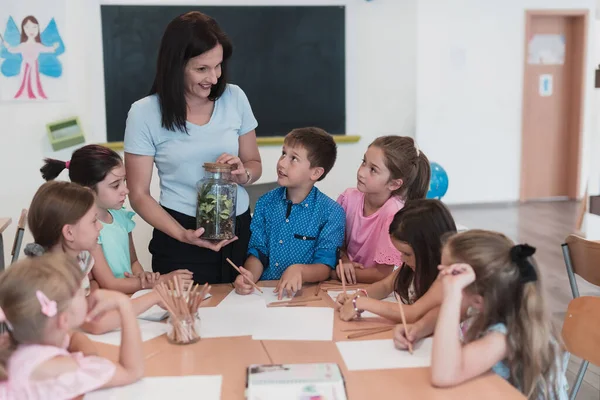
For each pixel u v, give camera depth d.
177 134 1.90
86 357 1.25
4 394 1.15
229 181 1.87
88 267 1.81
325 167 2.09
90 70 4.27
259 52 4.73
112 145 4.39
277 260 2.10
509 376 1.38
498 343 1.32
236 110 2.01
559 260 4.66
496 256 1.36
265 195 2.17
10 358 1.19
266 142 4.80
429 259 1.65
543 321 1.38
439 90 6.63
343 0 4.73
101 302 1.28
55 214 1.62
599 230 4.24
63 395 1.16
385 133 4.94
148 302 1.60
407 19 4.81
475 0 6.51
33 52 4.04
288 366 1.27
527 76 6.79
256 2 4.66
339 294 1.84
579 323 1.74
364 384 1.25
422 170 2.12
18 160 4.14
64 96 4.16
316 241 2.10
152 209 1.90
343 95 4.86
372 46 4.81
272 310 1.69
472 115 6.75
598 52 6.76
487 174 6.91
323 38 4.77
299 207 2.10
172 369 1.31
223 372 1.30
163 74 1.80
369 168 2.05
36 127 4.14
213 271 2.05
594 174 4.38
